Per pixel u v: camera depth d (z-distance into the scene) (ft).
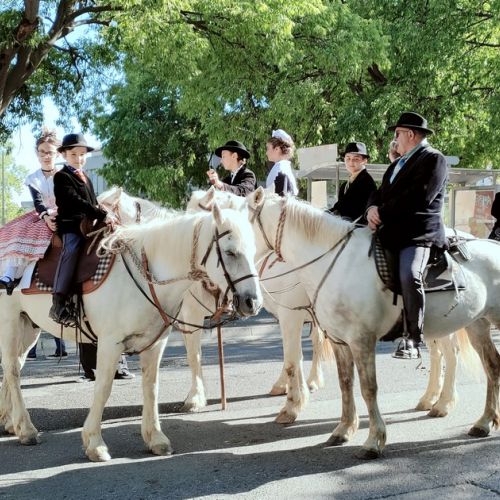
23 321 19.77
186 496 14.28
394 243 17.11
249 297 15.34
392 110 56.95
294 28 54.80
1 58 41.75
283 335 21.17
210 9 44.75
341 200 21.74
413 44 55.52
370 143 58.08
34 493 14.73
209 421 21.25
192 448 18.22
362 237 17.61
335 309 17.30
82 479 15.58
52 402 24.22
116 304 16.70
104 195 19.71
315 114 61.11
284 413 20.92
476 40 59.06
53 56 52.08
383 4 58.23
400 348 20.34
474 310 18.26
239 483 15.05
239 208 17.54
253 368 30.66
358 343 17.12
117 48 48.01
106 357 16.85
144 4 40.52
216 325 18.34
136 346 17.26
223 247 15.69
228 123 63.00
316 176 41.96
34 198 19.24
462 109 58.70
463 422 20.48
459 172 48.24
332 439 18.21
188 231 16.58
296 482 15.03
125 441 19.01
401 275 16.72
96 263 16.97
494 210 28.84
